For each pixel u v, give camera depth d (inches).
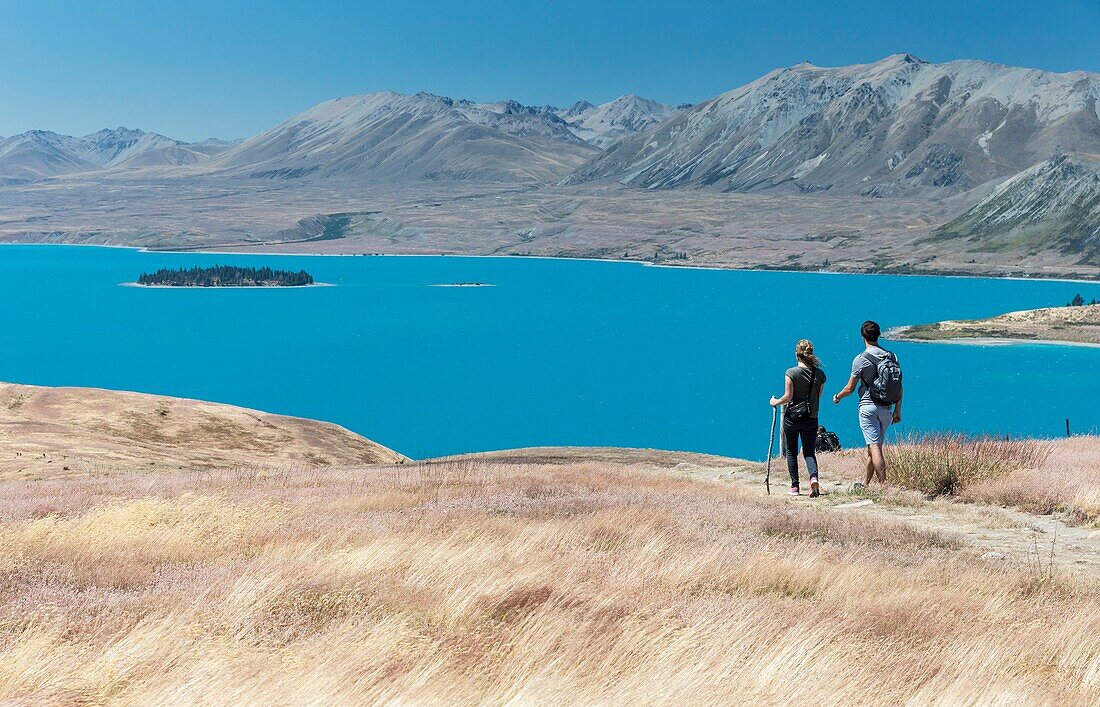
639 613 311.3
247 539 509.4
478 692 244.1
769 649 275.7
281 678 250.4
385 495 711.7
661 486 793.6
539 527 505.4
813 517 562.6
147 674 257.0
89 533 533.0
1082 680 265.0
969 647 288.2
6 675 254.4
